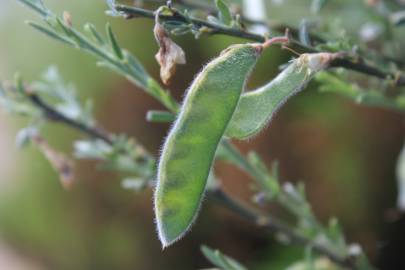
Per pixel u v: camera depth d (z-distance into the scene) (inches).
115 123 17.4
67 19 6.7
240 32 6.3
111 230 18.0
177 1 7.9
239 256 16.9
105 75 17.1
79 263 18.7
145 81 7.3
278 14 10.1
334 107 15.7
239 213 8.6
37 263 19.6
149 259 17.8
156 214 5.8
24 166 18.9
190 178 5.7
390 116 15.5
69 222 18.6
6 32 18.3
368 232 15.8
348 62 6.5
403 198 10.4
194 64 16.1
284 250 16.3
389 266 15.6
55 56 17.5
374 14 9.5
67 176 8.5
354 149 15.8
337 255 8.5
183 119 5.6
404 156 10.4
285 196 8.6
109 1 6.1
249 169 8.4
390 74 6.6
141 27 16.4
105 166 8.7
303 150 16.1
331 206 16.1
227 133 5.8
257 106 5.8
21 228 19.5
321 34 7.9
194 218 5.9
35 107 8.5
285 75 5.8
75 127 8.6
